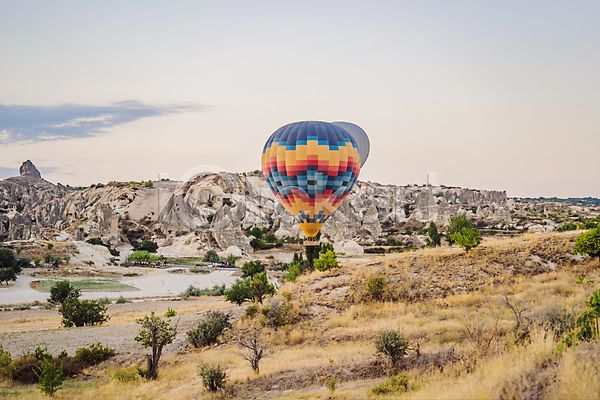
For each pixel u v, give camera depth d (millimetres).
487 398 8805
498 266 28531
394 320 23094
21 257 95000
